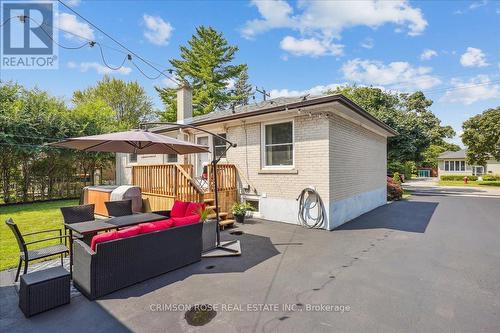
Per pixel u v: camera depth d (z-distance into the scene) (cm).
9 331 271
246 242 600
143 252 389
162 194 765
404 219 877
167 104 2897
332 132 753
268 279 399
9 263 454
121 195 735
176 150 640
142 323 286
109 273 350
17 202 1256
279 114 798
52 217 866
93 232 424
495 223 809
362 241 608
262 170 859
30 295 296
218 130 1004
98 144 571
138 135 467
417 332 268
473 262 470
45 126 1305
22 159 1268
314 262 471
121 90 3105
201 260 482
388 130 1158
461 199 1459
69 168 1486
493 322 285
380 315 300
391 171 2055
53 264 457
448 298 339
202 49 2892
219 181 866
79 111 1534
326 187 727
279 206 822
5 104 1205
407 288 369
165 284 382
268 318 295
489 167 3312
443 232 695
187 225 456
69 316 299
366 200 1038
